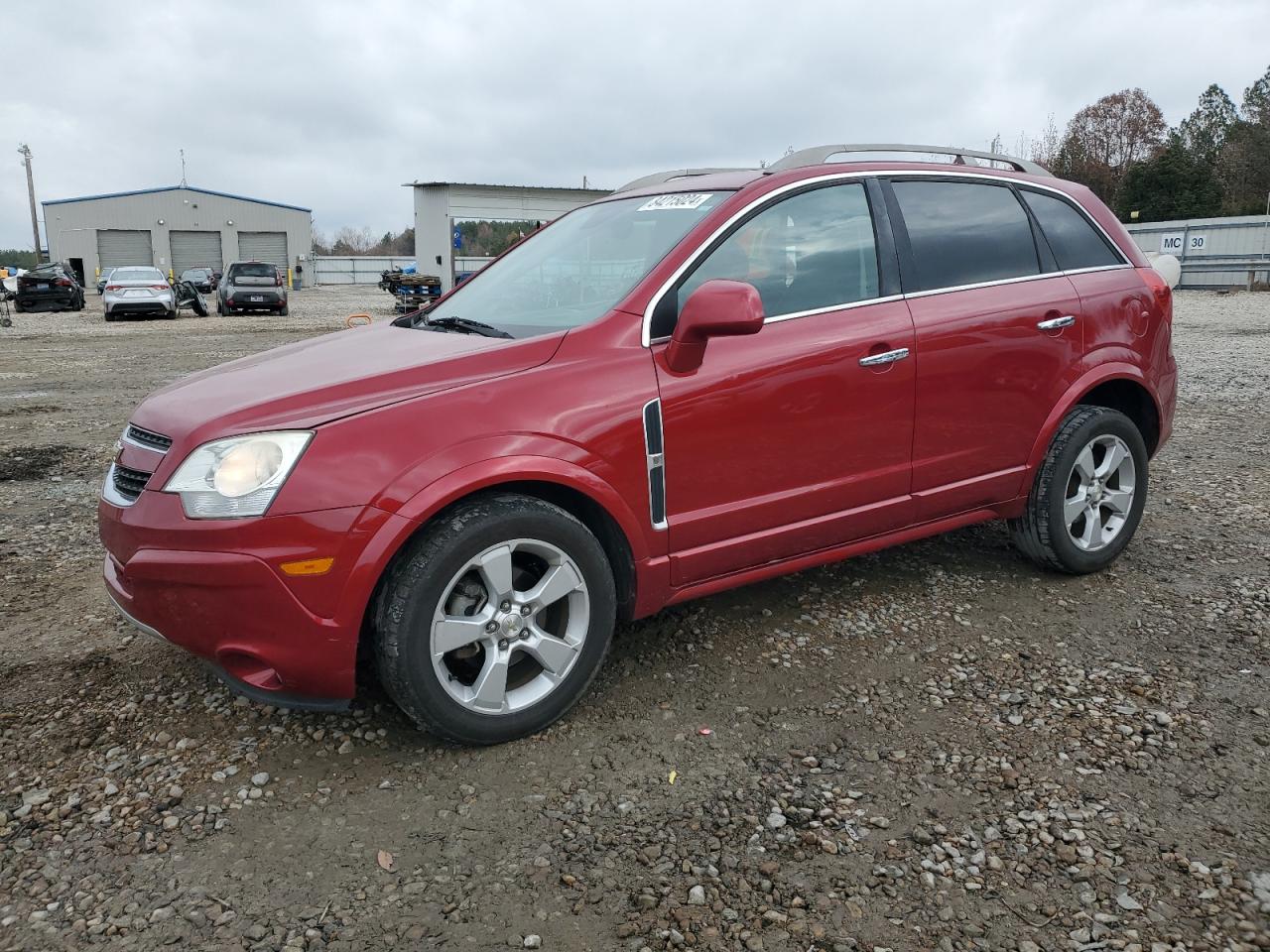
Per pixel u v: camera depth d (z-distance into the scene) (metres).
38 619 3.95
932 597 4.02
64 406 9.65
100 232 57.50
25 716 3.12
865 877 2.30
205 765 2.83
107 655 3.58
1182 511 5.23
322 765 2.83
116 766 2.83
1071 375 3.99
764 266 3.33
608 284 3.31
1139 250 4.43
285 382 2.91
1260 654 3.44
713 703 3.16
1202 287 29.23
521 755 2.87
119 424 8.54
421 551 2.66
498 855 2.41
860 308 3.48
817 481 3.41
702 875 2.32
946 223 3.79
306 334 19.11
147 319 24.73
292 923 2.17
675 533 3.13
